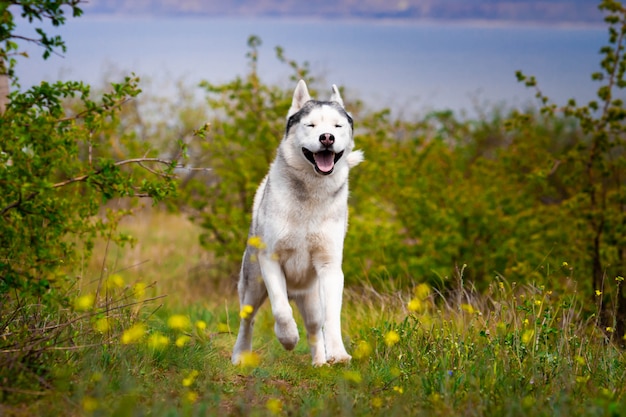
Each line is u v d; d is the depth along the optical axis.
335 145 6.18
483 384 5.04
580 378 5.07
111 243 14.59
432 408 4.66
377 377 5.54
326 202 6.28
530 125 12.03
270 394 5.19
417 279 10.30
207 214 11.89
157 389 4.96
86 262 7.84
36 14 4.84
